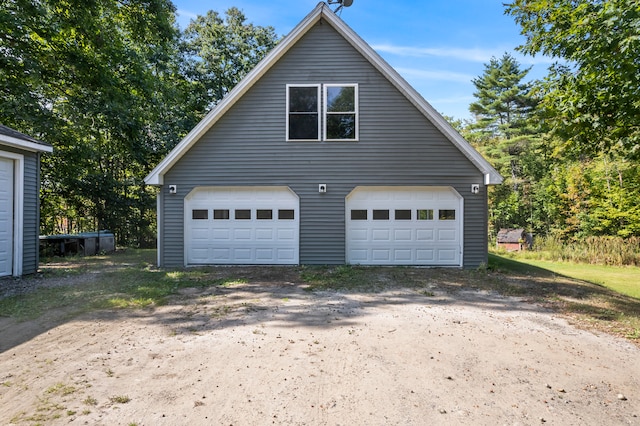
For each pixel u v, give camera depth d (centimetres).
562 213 2328
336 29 1121
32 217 1002
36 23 1266
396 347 472
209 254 1155
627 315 634
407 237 1140
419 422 304
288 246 1143
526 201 2822
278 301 707
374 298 740
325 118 1130
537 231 2630
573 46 803
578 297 777
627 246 1719
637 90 729
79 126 1399
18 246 949
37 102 1314
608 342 501
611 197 2030
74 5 1266
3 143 880
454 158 1120
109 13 1470
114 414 308
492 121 3675
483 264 1109
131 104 1520
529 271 1162
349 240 1144
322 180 1133
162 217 1142
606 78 768
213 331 529
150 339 494
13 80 1259
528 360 436
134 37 1583
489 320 598
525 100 3400
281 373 392
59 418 301
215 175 1137
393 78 1105
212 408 321
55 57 1318
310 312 632
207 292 782
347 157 1130
